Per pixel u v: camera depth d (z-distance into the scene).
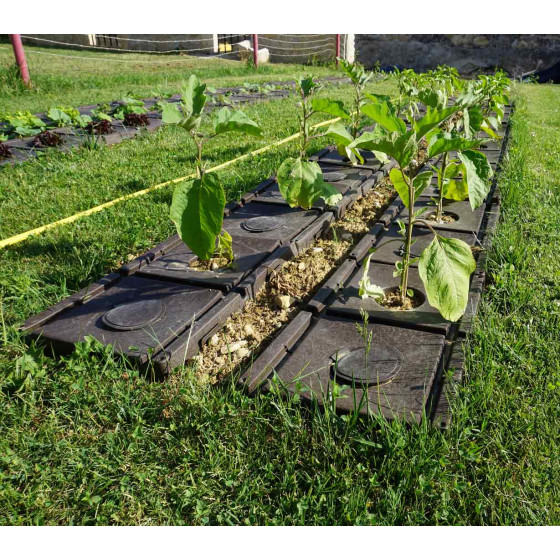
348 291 3.09
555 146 6.46
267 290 3.31
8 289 3.12
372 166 5.50
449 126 4.62
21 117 7.00
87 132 6.89
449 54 16.67
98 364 2.47
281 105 9.20
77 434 2.14
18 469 1.99
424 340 2.60
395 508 1.80
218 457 2.00
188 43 19.38
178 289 3.12
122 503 1.87
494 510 1.78
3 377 2.39
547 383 2.26
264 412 2.20
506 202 4.32
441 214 4.18
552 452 1.95
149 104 9.47
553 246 3.55
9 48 17.00
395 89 11.31
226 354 2.70
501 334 2.58
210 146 6.42
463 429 2.04
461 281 2.55
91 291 3.09
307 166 3.90
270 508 1.84
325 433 2.02
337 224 4.27
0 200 4.54
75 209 4.35
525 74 15.78
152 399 2.29
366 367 2.39
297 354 2.55
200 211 2.81
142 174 5.28
